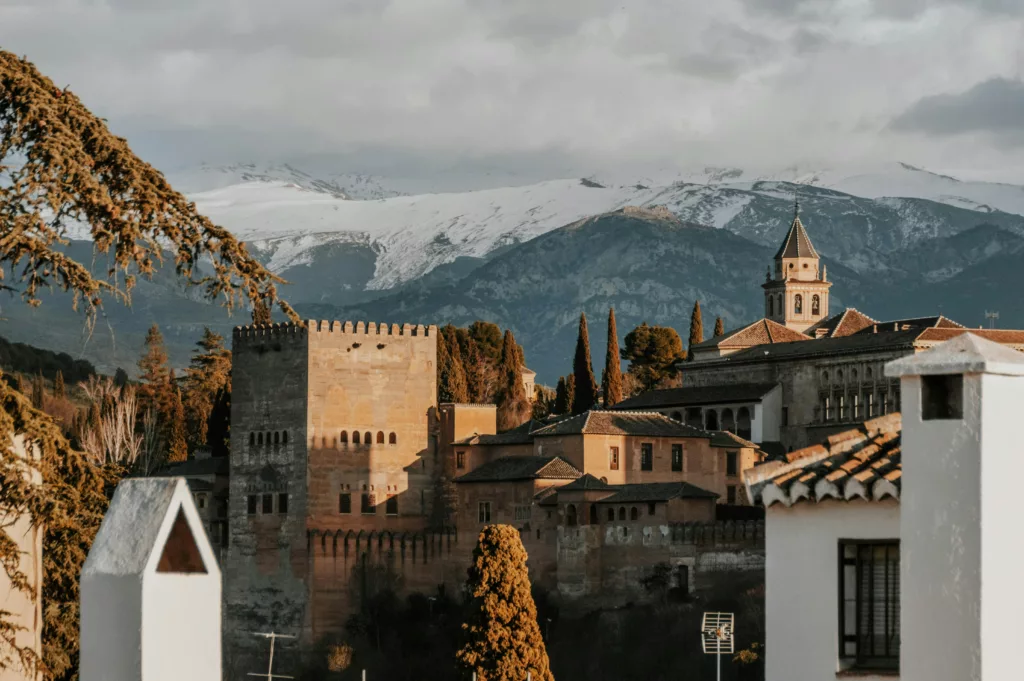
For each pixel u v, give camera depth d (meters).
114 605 38.31
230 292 51.09
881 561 44.34
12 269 50.19
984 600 39.28
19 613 46.38
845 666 44.34
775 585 45.47
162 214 50.75
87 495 50.31
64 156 48.66
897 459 44.38
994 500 39.53
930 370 40.16
